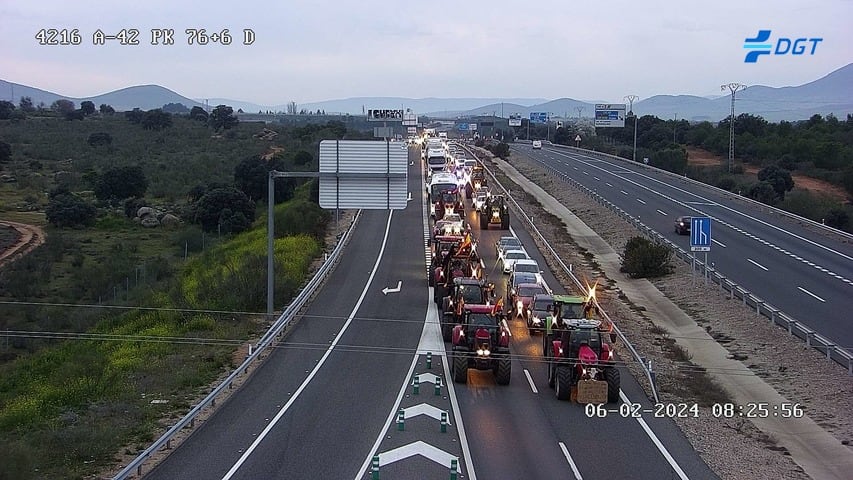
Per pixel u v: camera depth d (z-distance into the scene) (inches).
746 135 5344.5
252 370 1109.7
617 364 1187.9
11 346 1530.5
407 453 795.4
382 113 5777.6
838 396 1058.7
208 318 1416.1
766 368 1194.0
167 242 2561.5
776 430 951.6
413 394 1011.9
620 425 919.0
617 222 2618.1
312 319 1421.0
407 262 1975.9
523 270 1637.6
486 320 1075.9
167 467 738.2
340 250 2068.2
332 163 1114.7
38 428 868.0
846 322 1425.9
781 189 3720.5
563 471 764.6
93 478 705.6
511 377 1107.3
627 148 5979.3
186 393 1002.1
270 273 1405.0
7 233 2536.9
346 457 780.0
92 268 2047.2
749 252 2111.2
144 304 1665.8
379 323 1401.3
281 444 813.2
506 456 800.9
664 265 1937.7
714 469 788.6
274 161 3378.4
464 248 1521.9
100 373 1117.7
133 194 3223.4
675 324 1508.4
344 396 995.9
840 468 833.5
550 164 4677.7
